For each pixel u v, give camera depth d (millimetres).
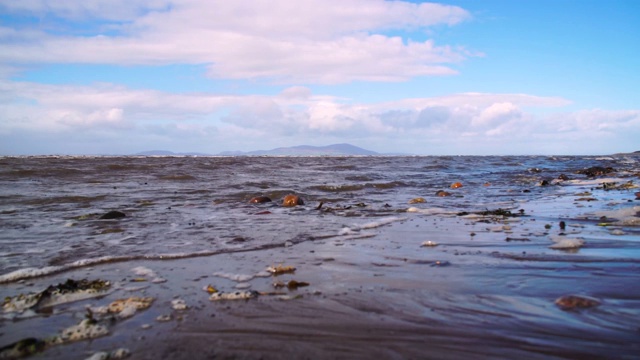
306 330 3686
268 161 39438
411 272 5383
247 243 7031
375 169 30094
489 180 22078
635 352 3258
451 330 3666
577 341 3438
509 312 4035
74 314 4043
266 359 3189
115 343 3436
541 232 7957
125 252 6340
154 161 32938
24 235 7520
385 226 8773
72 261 5820
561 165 38281
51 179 17359
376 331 3662
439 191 15461
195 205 11836
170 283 4941
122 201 12219
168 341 3471
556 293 4527
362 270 5480
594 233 7703
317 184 18078
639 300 4297
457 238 7488
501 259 5961
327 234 7855
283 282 4969
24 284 4906
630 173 24578
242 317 3953
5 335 3592
